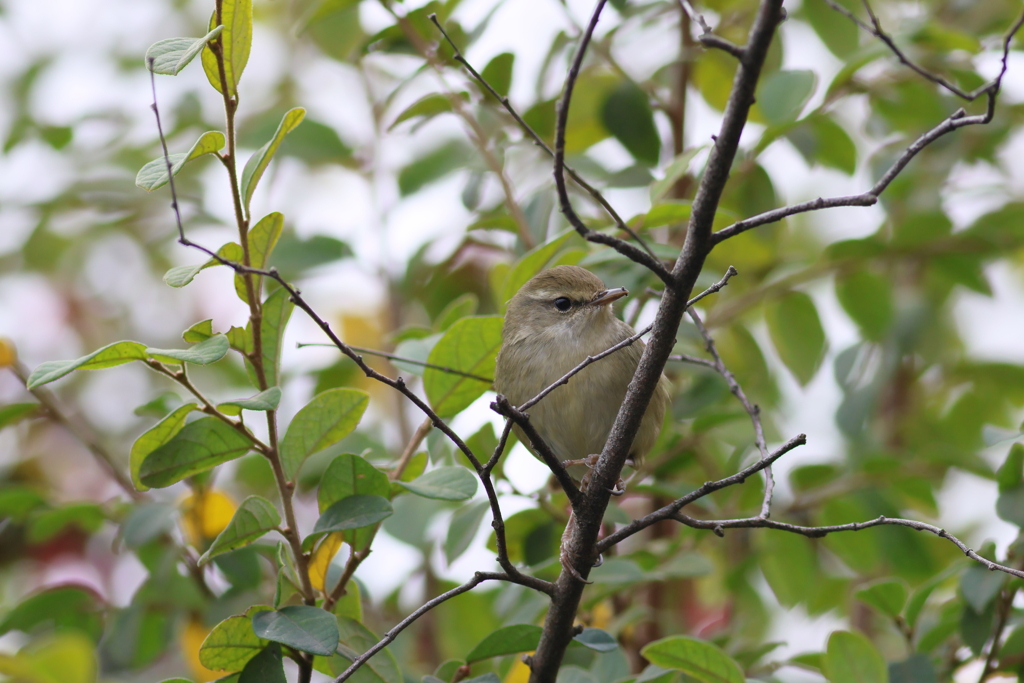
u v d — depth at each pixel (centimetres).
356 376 1141
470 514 878
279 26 1376
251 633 627
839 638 734
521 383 915
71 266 1379
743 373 1124
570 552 620
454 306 949
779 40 1108
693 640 696
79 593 965
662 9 1093
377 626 1014
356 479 673
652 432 891
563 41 1034
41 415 977
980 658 772
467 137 1130
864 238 1039
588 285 919
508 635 686
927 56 1102
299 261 1122
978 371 1152
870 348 1130
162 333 1364
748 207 1067
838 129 1091
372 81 1255
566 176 1025
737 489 1023
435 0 950
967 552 583
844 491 1008
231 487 1106
